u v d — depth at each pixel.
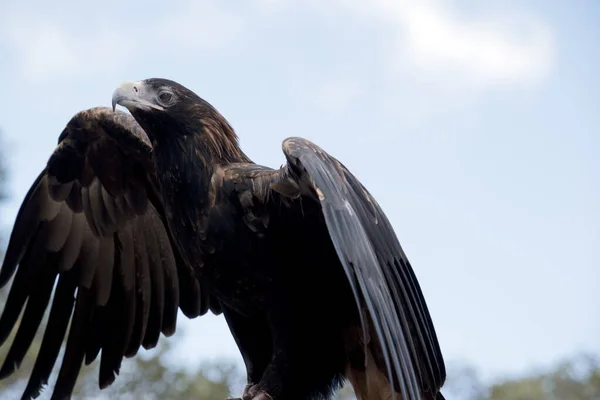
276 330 12.30
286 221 12.05
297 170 11.56
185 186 12.51
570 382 25.70
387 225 11.77
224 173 12.34
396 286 11.66
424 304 12.02
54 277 14.08
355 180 11.70
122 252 14.16
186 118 12.74
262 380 12.22
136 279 14.18
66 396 13.88
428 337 11.96
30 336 13.95
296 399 12.26
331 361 12.42
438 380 12.00
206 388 23.47
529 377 26.23
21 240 14.05
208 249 12.34
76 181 14.20
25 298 13.98
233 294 12.53
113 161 14.05
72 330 14.01
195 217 12.38
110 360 14.02
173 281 14.14
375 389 12.46
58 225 14.15
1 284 13.88
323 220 11.98
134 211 14.20
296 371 12.20
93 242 14.18
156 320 14.12
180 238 12.61
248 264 12.23
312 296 12.28
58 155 14.01
